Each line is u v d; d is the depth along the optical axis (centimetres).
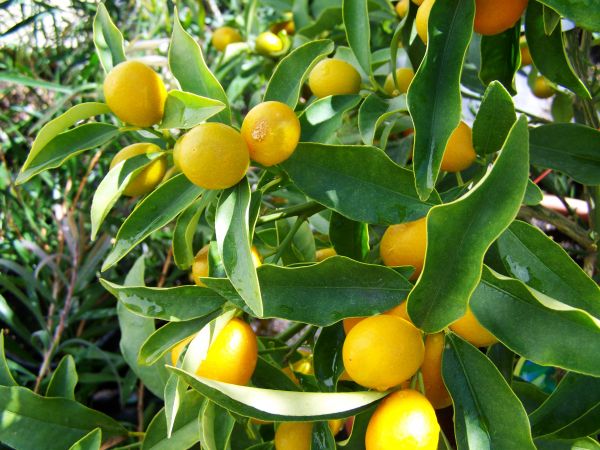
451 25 22
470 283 19
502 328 21
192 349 22
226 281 23
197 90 26
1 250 68
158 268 69
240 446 32
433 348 22
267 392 20
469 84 40
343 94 31
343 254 27
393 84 32
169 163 28
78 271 61
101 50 28
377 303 23
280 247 27
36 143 24
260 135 22
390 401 20
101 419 33
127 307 25
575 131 28
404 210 24
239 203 23
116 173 25
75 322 65
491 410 21
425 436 20
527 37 26
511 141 18
